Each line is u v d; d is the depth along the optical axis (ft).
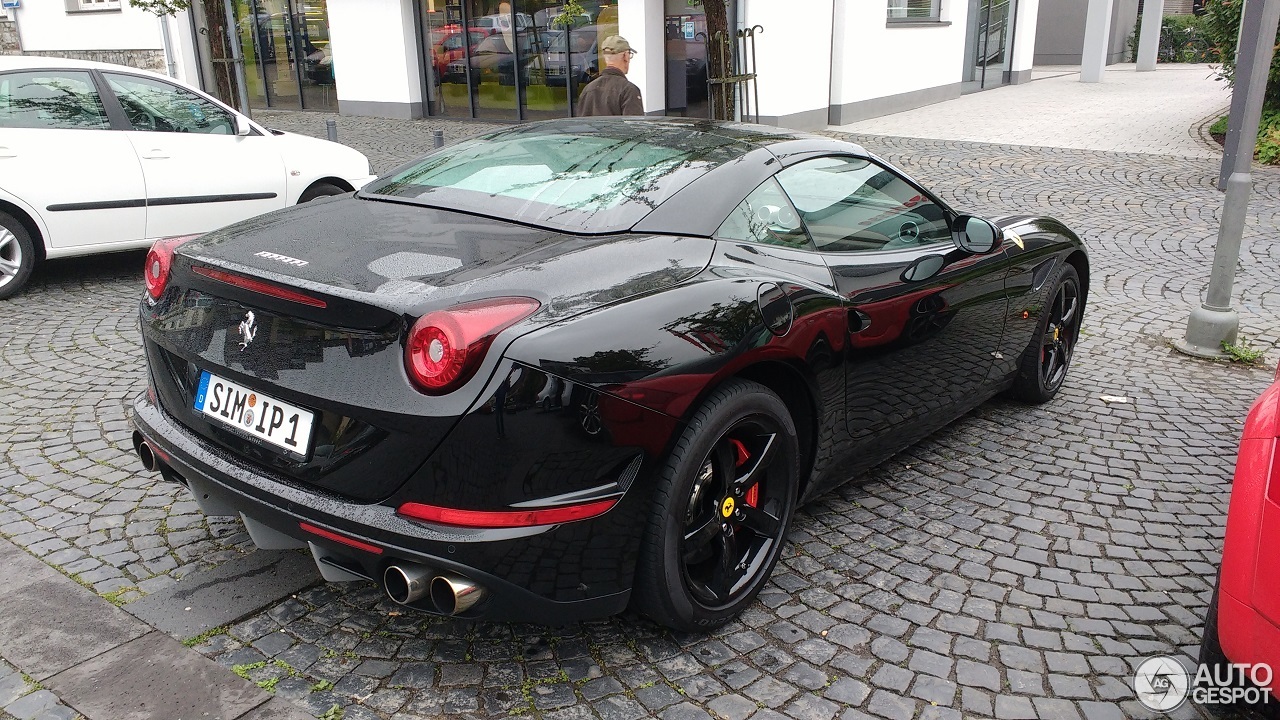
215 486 8.38
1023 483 12.71
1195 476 13.07
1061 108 55.88
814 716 7.98
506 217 9.41
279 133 23.89
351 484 7.59
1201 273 24.13
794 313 9.22
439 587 7.52
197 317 8.70
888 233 11.44
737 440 9.12
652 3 45.32
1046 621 9.53
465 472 7.26
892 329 10.73
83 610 9.05
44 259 20.84
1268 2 16.75
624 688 8.25
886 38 52.54
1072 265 15.65
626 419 7.68
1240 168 17.69
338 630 8.95
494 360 7.18
